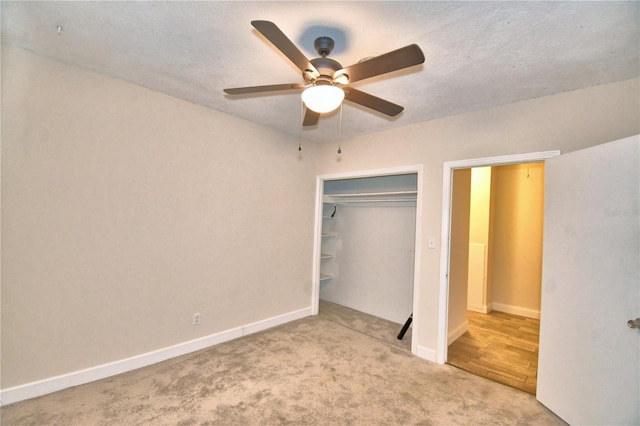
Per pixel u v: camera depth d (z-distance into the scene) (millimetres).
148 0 1480
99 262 2355
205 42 1846
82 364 2285
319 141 4051
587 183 1982
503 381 2553
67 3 1533
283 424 1937
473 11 1471
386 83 2248
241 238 3305
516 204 4523
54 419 1891
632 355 1689
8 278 1992
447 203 2902
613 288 1798
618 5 1398
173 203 2760
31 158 2061
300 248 3971
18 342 2031
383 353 3012
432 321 2934
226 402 2135
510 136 2553
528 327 3895
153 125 2613
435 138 3004
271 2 1459
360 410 2104
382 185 4223
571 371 2020
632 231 1720
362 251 4445
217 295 3105
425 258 3016
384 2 1433
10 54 1977
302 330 3549
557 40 1690
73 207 2230
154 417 1953
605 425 1787
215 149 3051
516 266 4484
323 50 1755
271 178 3594
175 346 2789
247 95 2645
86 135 2275
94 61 2152
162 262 2699
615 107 2129
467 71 2061
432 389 2400
